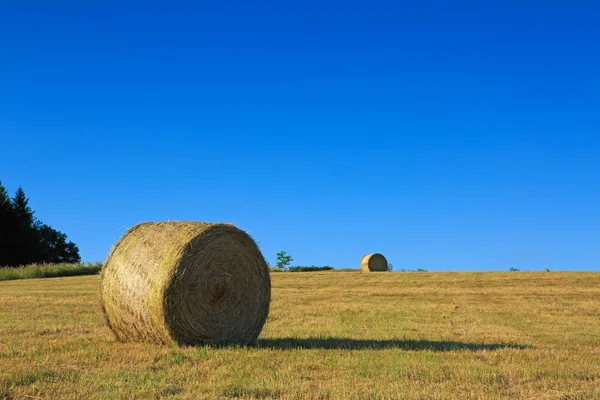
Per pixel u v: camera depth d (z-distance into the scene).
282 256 56.53
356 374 8.53
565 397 7.42
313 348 11.07
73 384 7.72
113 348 10.80
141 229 12.55
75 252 72.12
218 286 11.77
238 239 12.22
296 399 7.10
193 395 7.17
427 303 22.02
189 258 11.36
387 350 10.77
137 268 11.62
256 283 12.52
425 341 12.37
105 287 12.16
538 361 9.88
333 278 36.12
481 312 18.97
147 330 11.49
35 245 61.47
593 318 17.44
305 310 19.14
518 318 17.33
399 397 7.11
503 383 8.17
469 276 35.12
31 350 10.42
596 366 9.48
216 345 11.77
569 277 32.66
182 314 11.27
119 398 7.03
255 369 8.78
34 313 17.48
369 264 41.97
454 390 7.68
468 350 10.91
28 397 7.07
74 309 18.69
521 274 35.31
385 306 20.67
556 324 15.94
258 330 12.53
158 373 8.42
